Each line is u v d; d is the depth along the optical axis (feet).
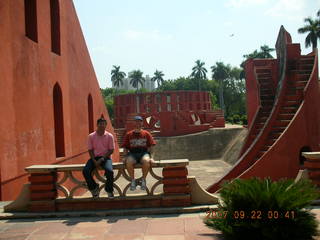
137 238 16.19
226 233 15.46
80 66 51.08
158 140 110.73
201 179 65.82
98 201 20.90
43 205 20.70
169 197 20.63
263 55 203.82
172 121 117.39
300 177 22.11
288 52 47.70
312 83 43.83
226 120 214.90
